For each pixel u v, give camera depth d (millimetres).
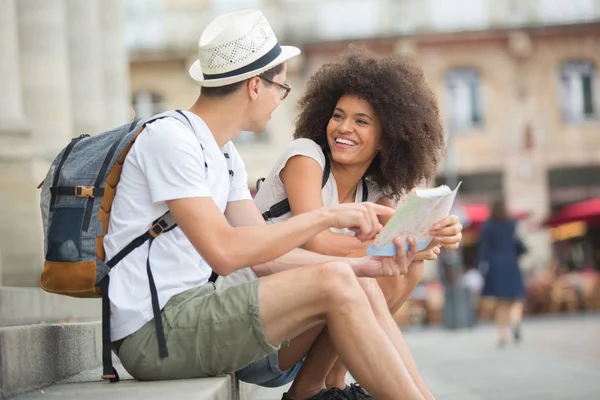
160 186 3672
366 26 33719
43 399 3373
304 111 4879
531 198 32688
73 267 3697
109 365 3799
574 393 7066
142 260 3732
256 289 3664
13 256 11516
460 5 33062
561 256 31391
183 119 3844
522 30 32562
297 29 33844
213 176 3854
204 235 3650
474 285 26531
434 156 4898
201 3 33531
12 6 11984
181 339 3676
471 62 33000
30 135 11820
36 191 11680
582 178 32812
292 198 4555
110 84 18531
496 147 32812
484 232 14688
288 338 3729
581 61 32844
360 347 3584
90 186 3756
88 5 16625
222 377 3744
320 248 4445
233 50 3896
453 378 8734
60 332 4195
